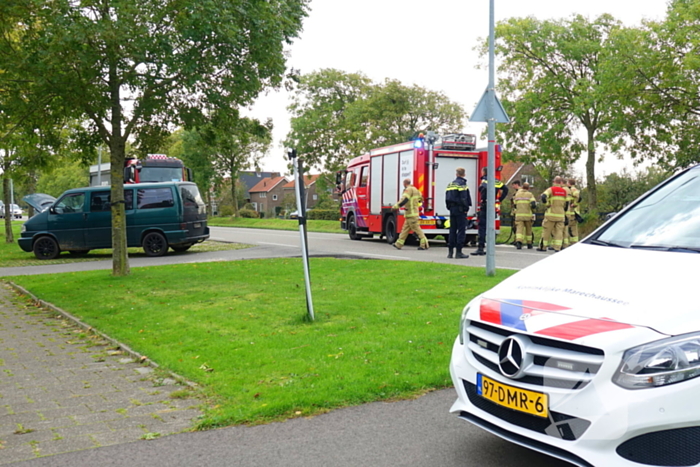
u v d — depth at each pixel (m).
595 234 4.46
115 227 12.41
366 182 21.62
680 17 22.33
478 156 18.88
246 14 10.80
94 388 5.36
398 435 4.06
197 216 19.12
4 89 11.60
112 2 10.20
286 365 5.64
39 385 5.49
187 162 52.75
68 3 10.05
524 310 3.30
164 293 10.12
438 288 9.43
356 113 49.03
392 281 10.29
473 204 18.94
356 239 23.36
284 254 16.80
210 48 11.31
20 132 13.00
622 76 23.44
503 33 30.42
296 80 13.02
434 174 18.50
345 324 7.18
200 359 6.01
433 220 18.52
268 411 4.48
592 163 32.03
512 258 14.38
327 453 3.80
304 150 51.03
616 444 2.75
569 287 3.43
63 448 3.99
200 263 14.53
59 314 9.09
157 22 10.85
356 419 4.37
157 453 3.88
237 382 5.22
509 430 3.21
